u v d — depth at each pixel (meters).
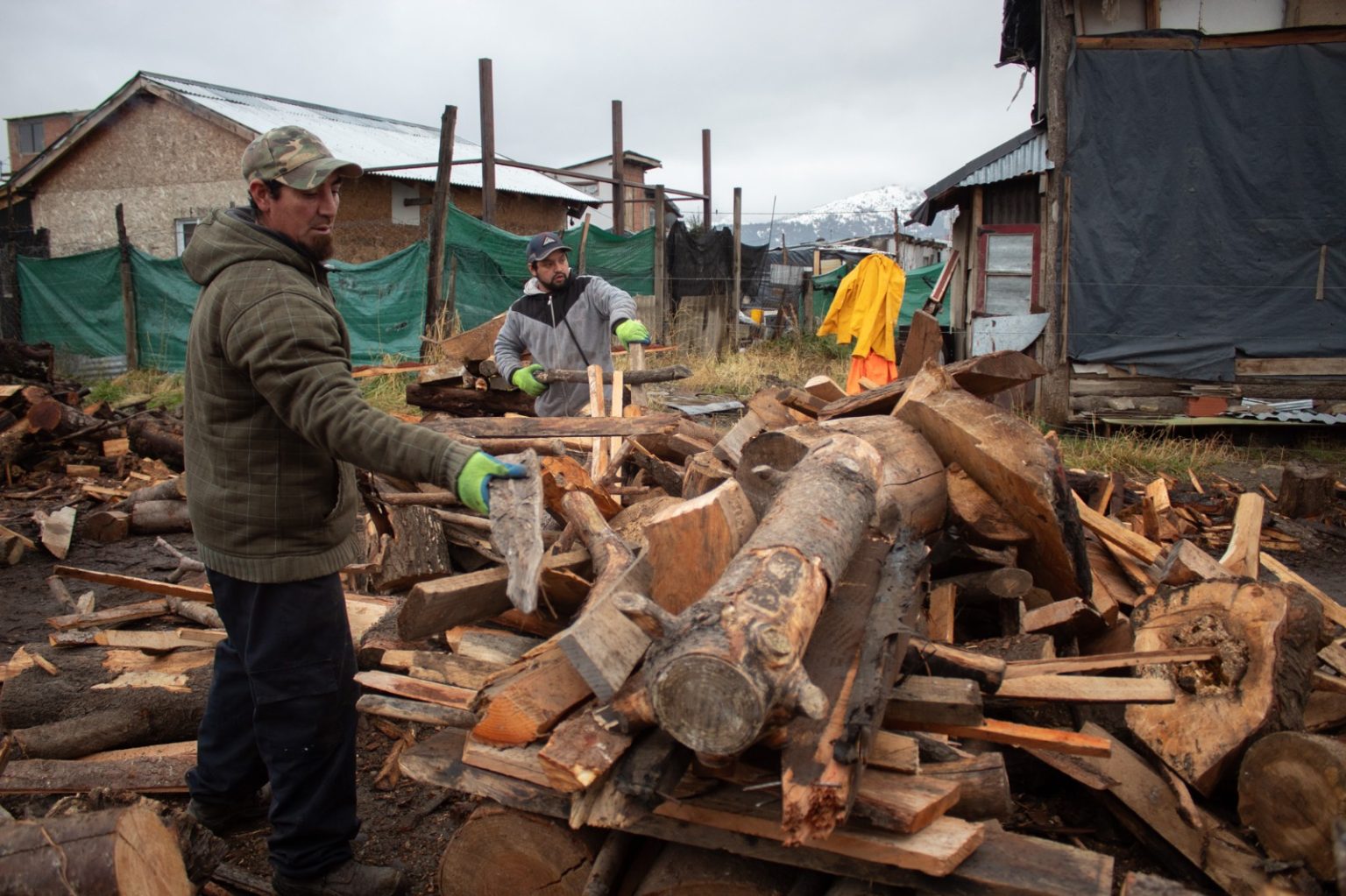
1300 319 9.89
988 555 3.60
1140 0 10.06
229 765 2.80
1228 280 9.99
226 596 2.53
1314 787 2.30
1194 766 2.62
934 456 3.62
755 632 1.81
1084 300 10.25
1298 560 6.16
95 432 8.49
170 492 6.84
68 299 13.78
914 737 2.35
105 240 17.38
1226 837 2.49
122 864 1.96
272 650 2.49
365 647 3.51
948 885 1.97
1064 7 10.02
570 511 3.11
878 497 2.99
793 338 17.81
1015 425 3.38
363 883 2.67
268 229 2.40
